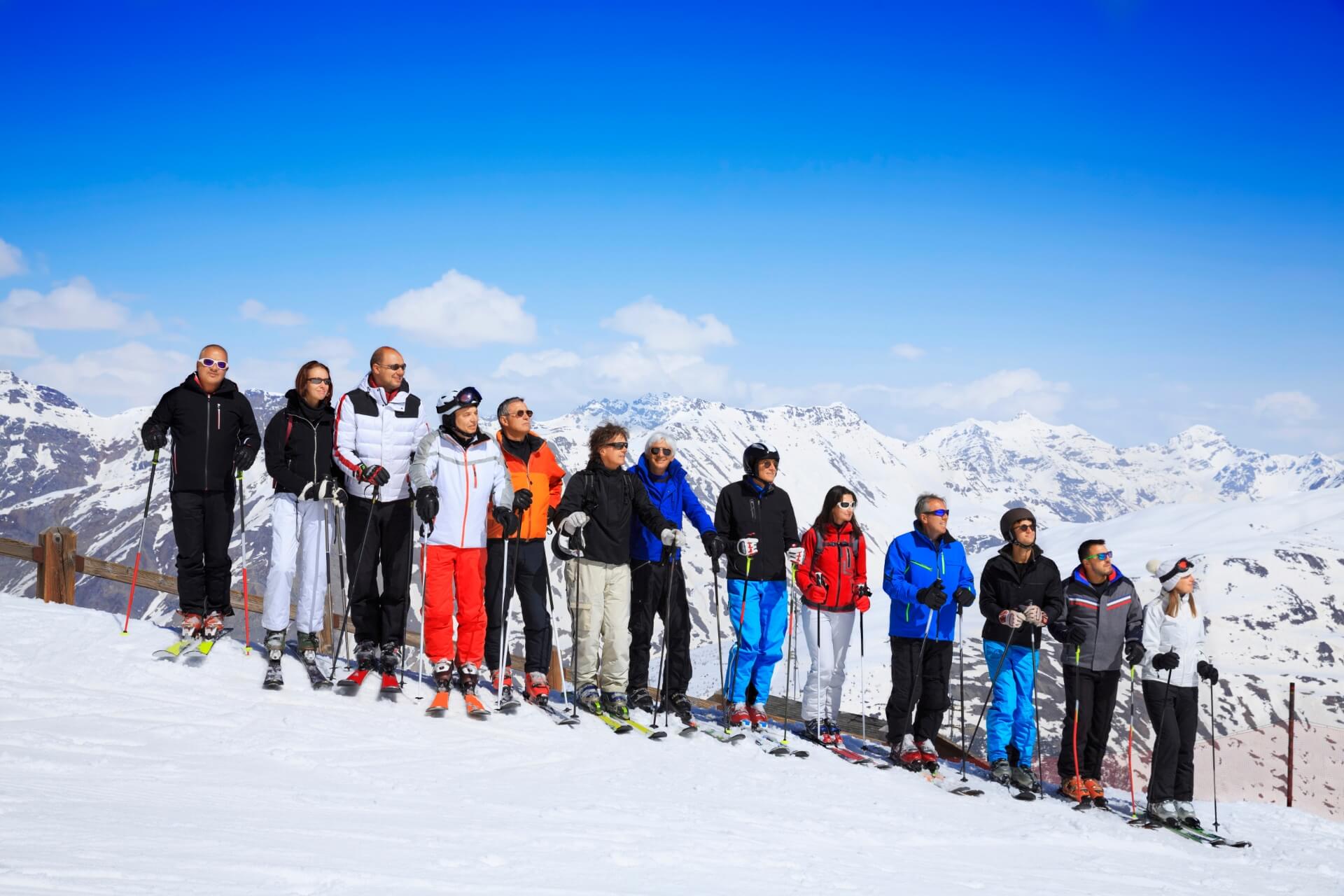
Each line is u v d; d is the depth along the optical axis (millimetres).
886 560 9555
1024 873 6266
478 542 8289
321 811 5316
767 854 5641
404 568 8375
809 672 9734
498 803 6039
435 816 5527
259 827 4742
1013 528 9219
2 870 3533
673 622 9281
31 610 8789
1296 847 8703
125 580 10109
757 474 9500
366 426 8109
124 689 7516
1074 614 9219
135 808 4832
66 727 6461
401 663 9375
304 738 6918
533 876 4496
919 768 9258
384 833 4945
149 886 3549
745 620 9492
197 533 8266
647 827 5848
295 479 8148
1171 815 8727
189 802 5125
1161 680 8836
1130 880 6527
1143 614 9047
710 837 5824
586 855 5043
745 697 9719
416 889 4008
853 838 6527
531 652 8844
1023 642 9328
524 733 8039
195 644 8352
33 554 9797
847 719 11664
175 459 8125
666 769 7645
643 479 9352
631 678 9508
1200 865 7516
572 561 9062
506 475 8398
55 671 7609
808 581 9664
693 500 9445
